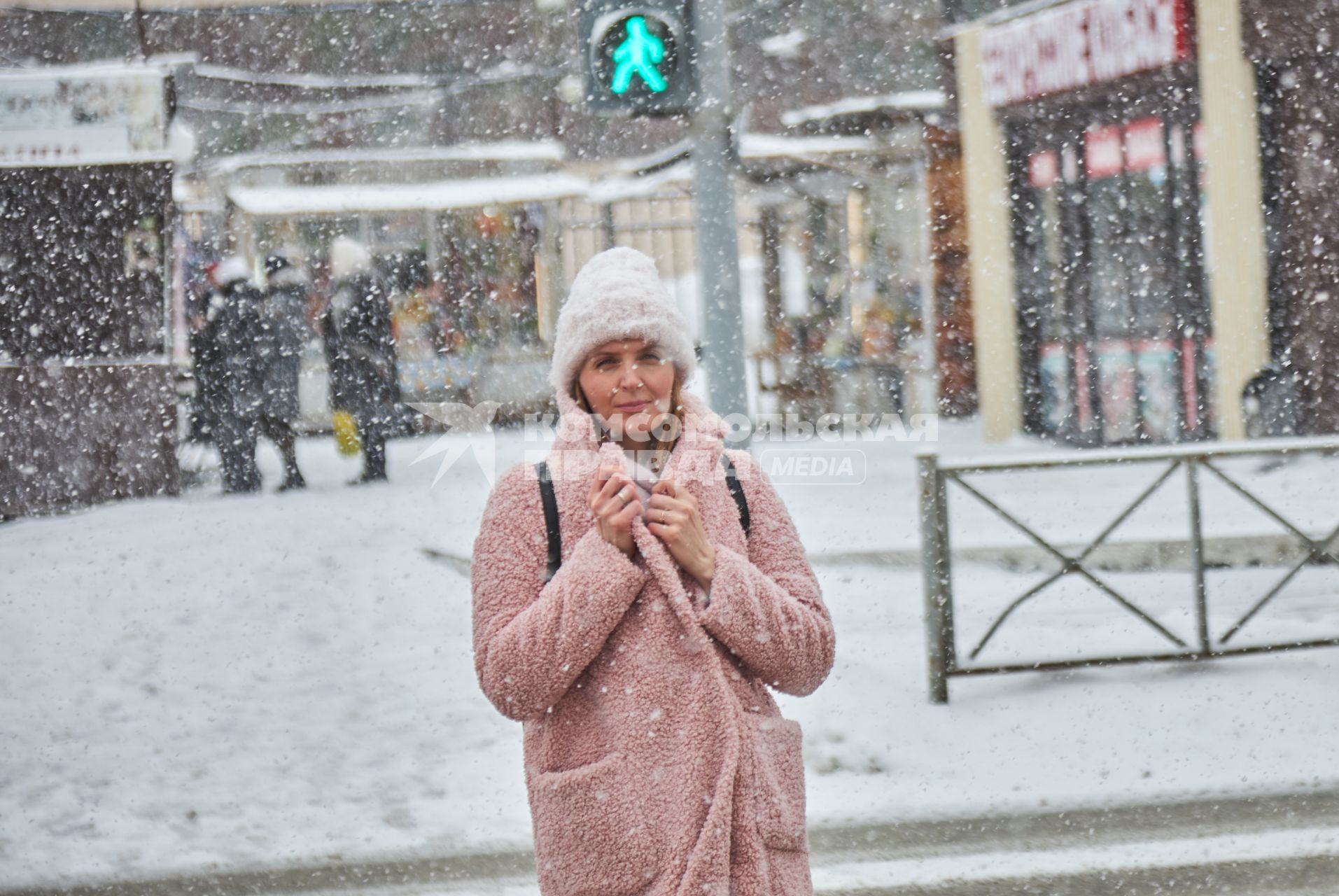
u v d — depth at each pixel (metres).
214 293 16.03
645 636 2.72
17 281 15.10
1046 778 5.46
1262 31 13.91
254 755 6.41
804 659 2.77
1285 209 14.05
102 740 6.79
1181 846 4.82
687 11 6.96
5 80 14.84
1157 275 15.38
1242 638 7.17
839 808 5.22
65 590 10.58
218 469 18.00
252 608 9.64
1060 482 12.97
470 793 5.71
